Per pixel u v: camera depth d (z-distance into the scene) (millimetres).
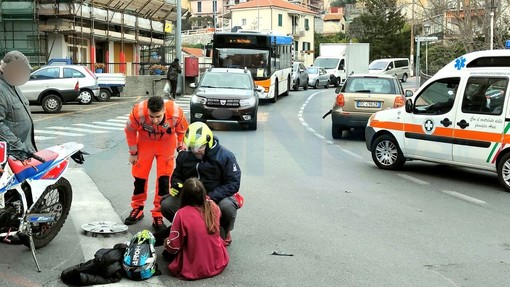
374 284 5348
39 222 5672
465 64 10312
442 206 8500
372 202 8656
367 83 15828
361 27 78688
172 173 6719
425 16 25219
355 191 9422
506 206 8570
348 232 7039
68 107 24484
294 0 104562
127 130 6969
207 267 5422
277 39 27984
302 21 91188
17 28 31828
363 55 42719
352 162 12352
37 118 19984
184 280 5367
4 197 5434
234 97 17234
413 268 5809
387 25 73625
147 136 6926
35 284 5168
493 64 10023
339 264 5883
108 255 5355
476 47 21375
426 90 10812
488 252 6375
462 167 10844
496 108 9703
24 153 5594
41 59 32531
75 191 8883
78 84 22609
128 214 7621
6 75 5895
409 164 12266
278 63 28516
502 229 7320
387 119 11391
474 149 9984
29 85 22031
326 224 7379
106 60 38156
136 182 7152
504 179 9625
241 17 87938
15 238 6219
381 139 11492
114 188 9188
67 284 5188
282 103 27828
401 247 6484
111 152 13055
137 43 41656
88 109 23672
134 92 32594
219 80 18594
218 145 6211
